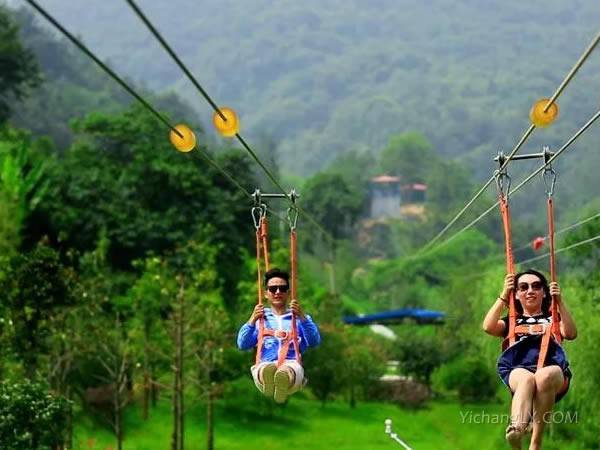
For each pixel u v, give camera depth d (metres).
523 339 10.53
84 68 180.50
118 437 38.31
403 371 66.62
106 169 66.75
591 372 35.41
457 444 45.69
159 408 49.41
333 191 133.12
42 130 129.75
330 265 121.81
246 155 71.00
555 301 10.65
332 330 58.38
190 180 64.75
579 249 43.53
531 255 125.50
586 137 147.50
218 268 64.62
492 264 85.38
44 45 172.75
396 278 122.31
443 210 155.38
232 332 48.84
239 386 51.88
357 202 134.25
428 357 65.75
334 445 46.25
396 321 84.88
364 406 59.06
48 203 60.00
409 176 181.38
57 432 27.88
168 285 44.25
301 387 12.49
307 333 13.11
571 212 109.19
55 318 35.53
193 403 42.34
